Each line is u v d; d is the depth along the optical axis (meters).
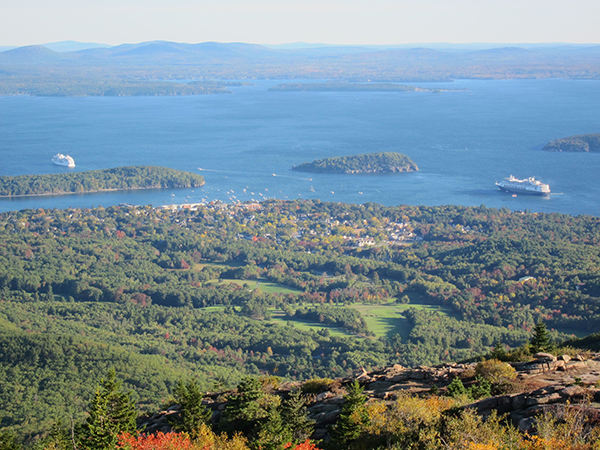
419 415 44.34
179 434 52.47
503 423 40.28
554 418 37.69
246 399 56.09
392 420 44.81
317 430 50.44
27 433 100.38
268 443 46.53
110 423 55.25
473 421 39.94
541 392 42.62
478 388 49.50
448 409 44.12
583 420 37.00
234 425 55.66
